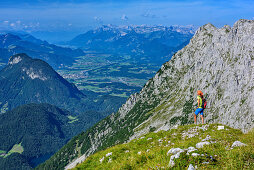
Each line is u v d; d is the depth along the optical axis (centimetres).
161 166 1038
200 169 922
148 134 2345
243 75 11550
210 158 1001
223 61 14800
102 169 1578
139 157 1360
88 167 1811
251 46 12888
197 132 1959
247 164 915
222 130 1859
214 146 1295
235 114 10188
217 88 13338
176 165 996
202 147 1271
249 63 11556
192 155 1023
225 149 1170
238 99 10744
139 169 1195
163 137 2142
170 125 15138
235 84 11744
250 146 1116
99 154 2070
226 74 13538
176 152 1143
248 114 9250
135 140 2325
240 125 9300
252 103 9438
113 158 1752
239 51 13838
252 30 13775
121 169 1317
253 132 1573
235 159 961
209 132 1869
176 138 1991
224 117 11000
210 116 12144
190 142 1573
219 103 12338
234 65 13350
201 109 2106
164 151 1302
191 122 13450
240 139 1476
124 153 1847
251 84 10544
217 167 922
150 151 1466
